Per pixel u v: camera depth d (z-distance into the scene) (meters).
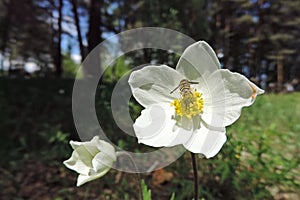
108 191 0.25
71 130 0.39
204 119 0.10
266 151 0.22
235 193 0.22
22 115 0.48
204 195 0.23
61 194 0.27
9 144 0.37
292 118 0.61
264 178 0.23
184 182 0.22
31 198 0.26
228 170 0.21
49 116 0.48
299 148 0.35
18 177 0.30
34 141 0.38
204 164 0.24
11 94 0.62
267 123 0.50
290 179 0.22
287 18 2.21
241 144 0.23
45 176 0.30
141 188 0.12
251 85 0.09
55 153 0.30
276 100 0.95
